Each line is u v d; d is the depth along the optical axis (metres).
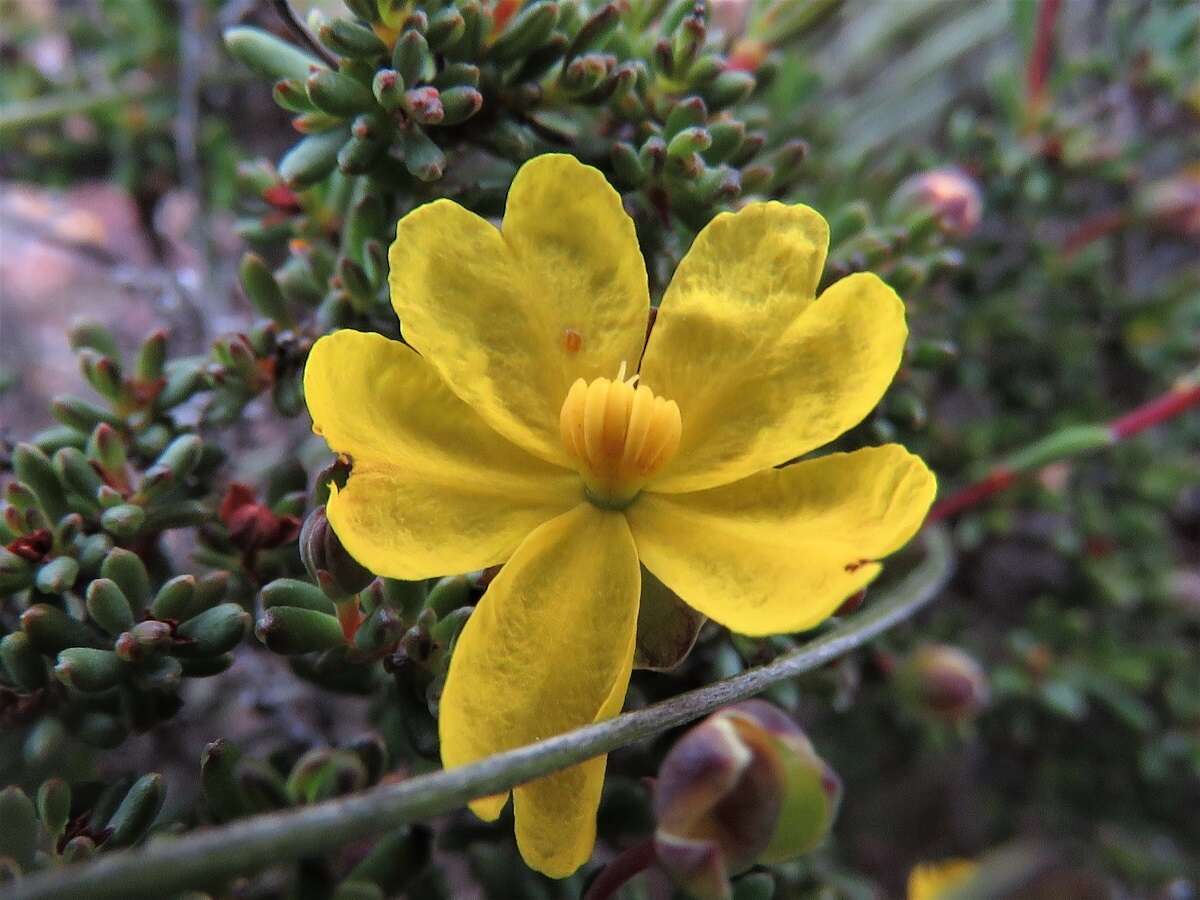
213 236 0.08
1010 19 0.09
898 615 0.05
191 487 0.05
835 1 0.06
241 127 0.08
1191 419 0.08
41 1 0.10
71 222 0.10
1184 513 0.09
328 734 0.06
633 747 0.05
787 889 0.05
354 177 0.05
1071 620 0.07
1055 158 0.07
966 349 0.08
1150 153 0.09
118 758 0.06
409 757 0.05
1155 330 0.08
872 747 0.08
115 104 0.08
